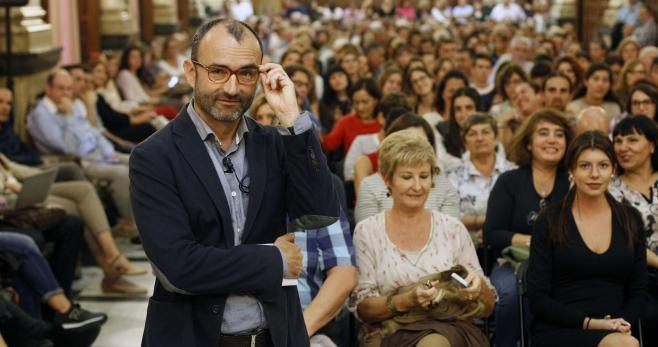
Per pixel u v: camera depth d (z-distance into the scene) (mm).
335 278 5742
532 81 11992
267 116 7625
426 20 35344
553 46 22453
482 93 14328
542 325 6305
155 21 27078
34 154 10766
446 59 15773
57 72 11828
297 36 22734
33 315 8016
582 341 6016
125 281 9961
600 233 6266
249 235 4098
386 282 6160
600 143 6188
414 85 12688
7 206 9156
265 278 3967
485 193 8281
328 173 4184
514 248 6996
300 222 4203
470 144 8266
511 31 24422
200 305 4051
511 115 11195
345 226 5938
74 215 9203
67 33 16734
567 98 11445
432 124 11234
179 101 17594
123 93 16766
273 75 4141
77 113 12352
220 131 4086
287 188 4211
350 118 10984
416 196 6125
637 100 9898
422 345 5754
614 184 7281
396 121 8031
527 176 7434
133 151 4055
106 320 8883
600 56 19484
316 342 5555
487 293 6066
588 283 6277
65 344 8312
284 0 46219
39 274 8023
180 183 4008
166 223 3953
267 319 4074
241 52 3963
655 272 6891
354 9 45688
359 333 6250
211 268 3916
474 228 8203
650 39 21828
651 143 7188
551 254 6297
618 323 5977
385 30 24766
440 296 5715
